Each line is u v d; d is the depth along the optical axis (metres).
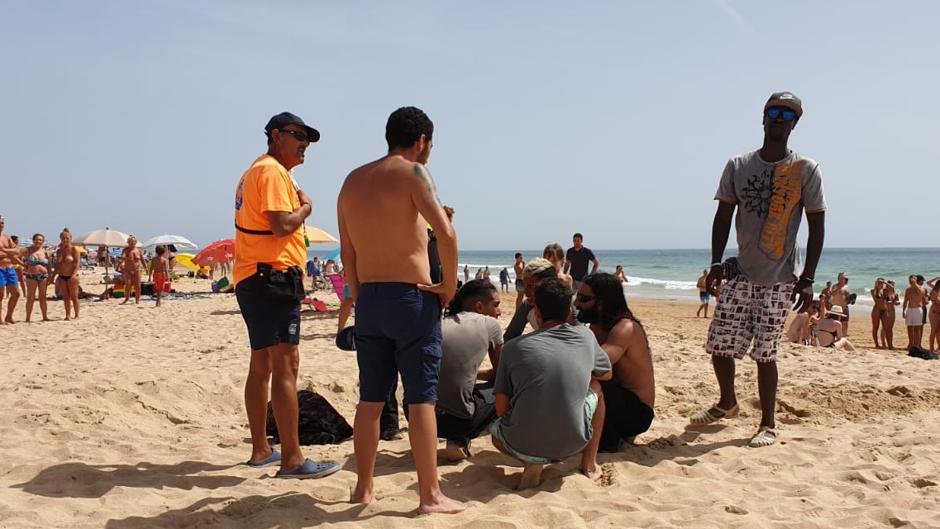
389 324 3.25
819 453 4.55
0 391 5.48
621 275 25.05
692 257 151.25
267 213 3.73
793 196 4.69
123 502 3.48
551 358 3.76
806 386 6.34
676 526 3.33
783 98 4.65
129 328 12.19
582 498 3.72
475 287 4.64
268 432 4.94
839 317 13.77
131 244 18.34
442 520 3.22
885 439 4.87
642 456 4.48
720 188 5.00
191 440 4.83
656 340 10.66
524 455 3.77
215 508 3.42
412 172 3.23
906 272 66.50
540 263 4.80
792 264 4.80
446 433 4.34
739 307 4.92
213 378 6.18
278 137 3.95
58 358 8.31
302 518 3.26
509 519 3.25
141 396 5.54
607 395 4.47
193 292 24.16
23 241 34.50
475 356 4.31
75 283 14.02
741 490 3.87
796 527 3.36
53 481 3.82
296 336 3.90
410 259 3.27
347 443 4.89
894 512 3.50
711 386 6.48
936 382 6.96
